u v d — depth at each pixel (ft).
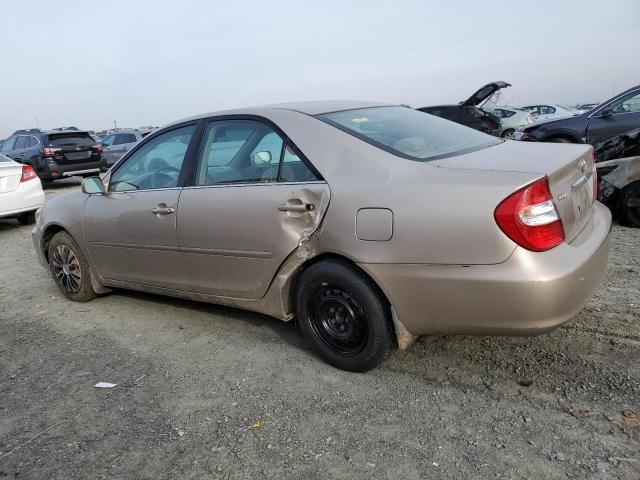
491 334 8.41
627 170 18.42
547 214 7.93
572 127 30.45
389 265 8.74
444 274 8.29
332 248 9.36
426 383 9.50
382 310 9.27
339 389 9.57
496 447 7.64
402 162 9.11
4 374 11.31
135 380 10.59
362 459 7.64
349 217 9.08
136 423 9.05
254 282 10.75
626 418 8.00
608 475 6.91
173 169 12.28
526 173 8.07
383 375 9.90
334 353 10.15
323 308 10.07
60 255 15.53
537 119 60.34
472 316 8.30
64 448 8.50
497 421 8.23
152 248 12.53
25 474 7.92
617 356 9.77
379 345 9.43
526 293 7.77
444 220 8.20
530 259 7.79
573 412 8.26
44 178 47.21
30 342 12.98
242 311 13.78
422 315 8.75
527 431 7.93
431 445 7.81
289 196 9.85
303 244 9.82
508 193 7.84
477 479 7.05
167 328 13.17
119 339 12.75
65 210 14.92
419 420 8.43
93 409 9.62
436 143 10.18
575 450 7.43
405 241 8.54
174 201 11.82
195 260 11.68
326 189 9.41
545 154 9.41
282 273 10.30
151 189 12.64
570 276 7.86
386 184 8.87
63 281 15.78
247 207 10.44
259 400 9.44
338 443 8.04
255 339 12.03
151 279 13.04
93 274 14.82
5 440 8.86
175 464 7.89
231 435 8.48
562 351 10.13
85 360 11.71
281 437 8.32
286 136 10.34
